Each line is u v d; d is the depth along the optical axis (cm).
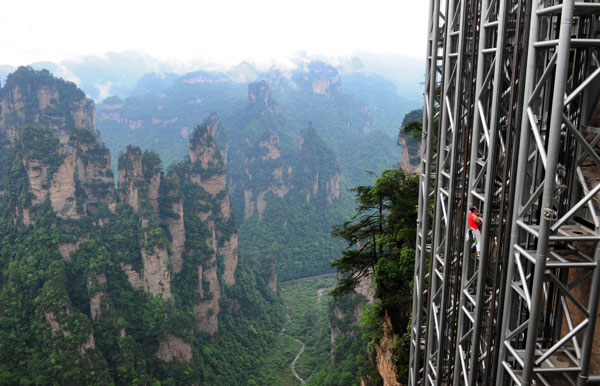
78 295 10619
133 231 12456
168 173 16875
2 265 11400
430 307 1966
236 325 14812
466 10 1584
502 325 1316
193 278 13888
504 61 1339
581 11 1031
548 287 1253
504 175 1316
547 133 1225
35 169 11769
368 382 4734
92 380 8650
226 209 17025
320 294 18950
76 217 12206
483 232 1426
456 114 1662
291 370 12719
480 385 1642
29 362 8606
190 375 10681
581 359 1105
